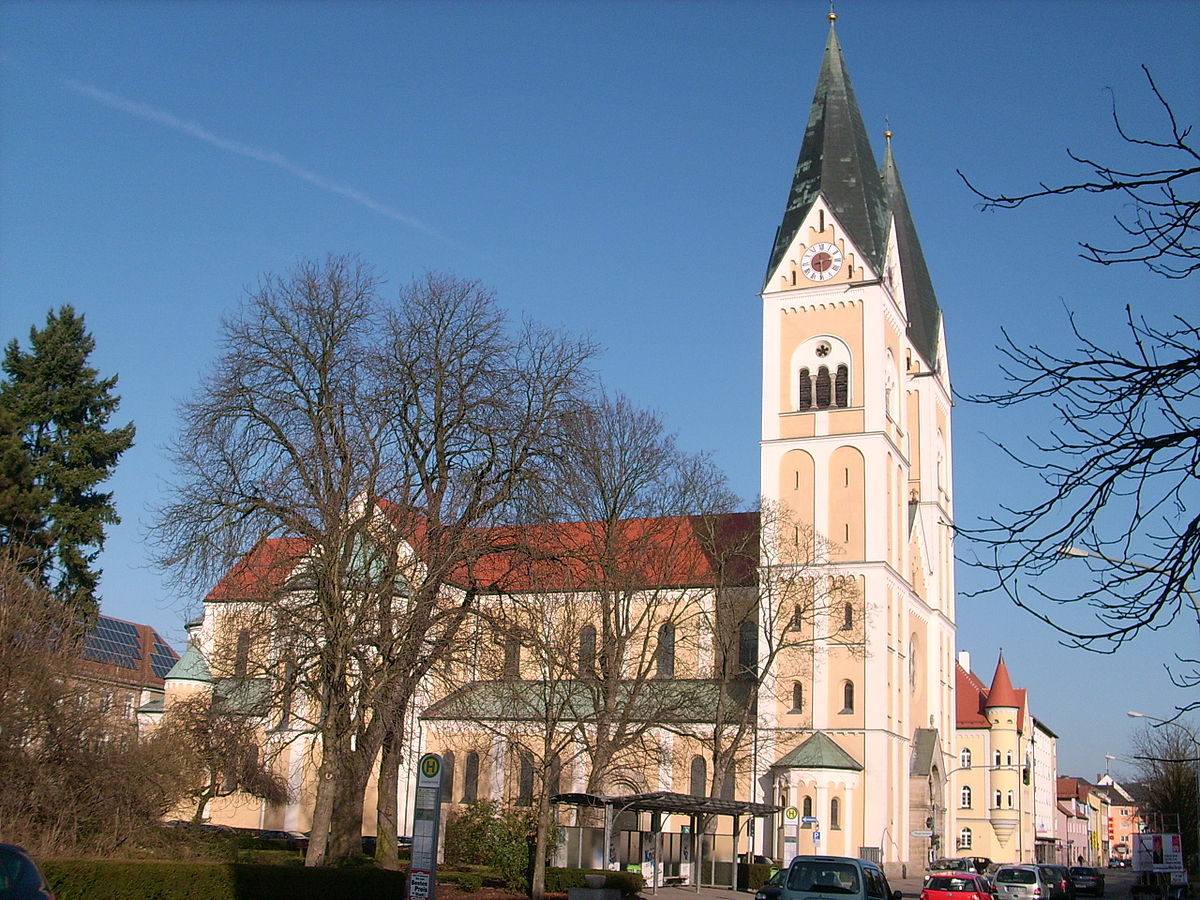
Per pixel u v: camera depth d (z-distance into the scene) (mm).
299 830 76875
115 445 75562
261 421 46469
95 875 30719
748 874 61625
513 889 52594
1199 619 14680
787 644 68875
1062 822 175750
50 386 76125
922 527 90938
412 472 47031
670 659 77875
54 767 40094
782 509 77500
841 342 81438
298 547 44719
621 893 50062
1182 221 13148
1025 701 124188
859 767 73875
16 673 40438
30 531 65000
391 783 49094
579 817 58156
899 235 95062
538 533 50531
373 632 42875
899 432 84875
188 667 79750
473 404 48562
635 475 63062
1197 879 87938
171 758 46344
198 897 32375
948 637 93688
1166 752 102500
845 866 31375
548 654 51344
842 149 85000
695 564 75188
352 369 47562
